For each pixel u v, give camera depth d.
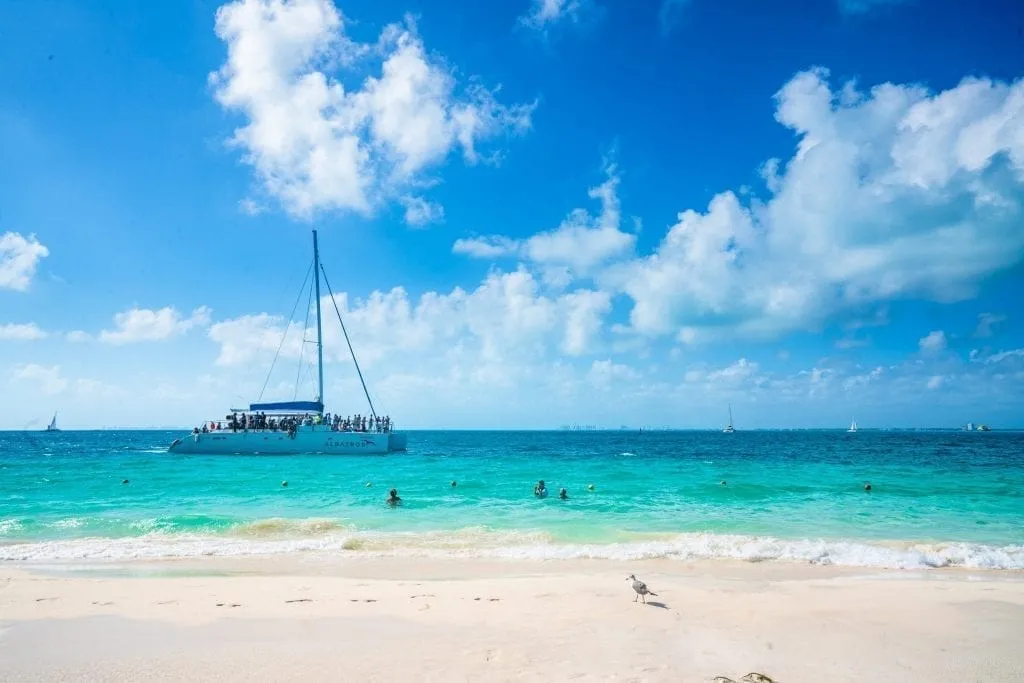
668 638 7.21
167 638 7.14
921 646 7.04
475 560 12.74
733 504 21.22
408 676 5.91
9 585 9.91
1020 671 6.25
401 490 25.41
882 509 19.97
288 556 13.08
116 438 128.00
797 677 6.00
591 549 13.63
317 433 46.31
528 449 70.88
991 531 16.12
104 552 13.29
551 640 7.09
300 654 6.58
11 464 38.78
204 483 27.84
